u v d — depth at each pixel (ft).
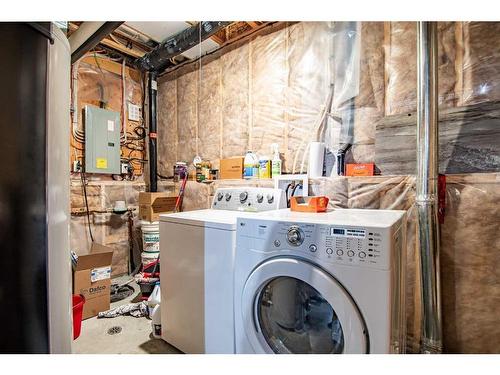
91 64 9.27
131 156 10.53
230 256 4.25
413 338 5.05
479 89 4.76
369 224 3.13
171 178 10.57
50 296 3.21
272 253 3.68
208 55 9.39
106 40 8.88
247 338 3.93
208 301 4.51
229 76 8.81
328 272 3.24
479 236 4.49
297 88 7.33
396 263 3.39
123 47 9.32
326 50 6.82
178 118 10.35
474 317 4.50
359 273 3.05
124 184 10.16
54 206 3.26
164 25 8.14
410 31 5.58
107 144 9.41
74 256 6.77
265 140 7.97
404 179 5.19
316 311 3.79
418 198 4.65
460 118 4.72
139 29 8.41
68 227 3.63
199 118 9.66
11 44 2.76
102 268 6.82
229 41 8.65
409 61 5.57
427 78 4.53
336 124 6.59
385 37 5.89
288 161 7.48
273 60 7.80
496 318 4.35
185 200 9.66
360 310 3.04
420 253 4.63
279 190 6.05
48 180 3.16
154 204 9.09
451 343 4.64
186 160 10.08
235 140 8.69
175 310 5.04
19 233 2.84
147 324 6.16
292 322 4.00
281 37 7.65
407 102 5.58
